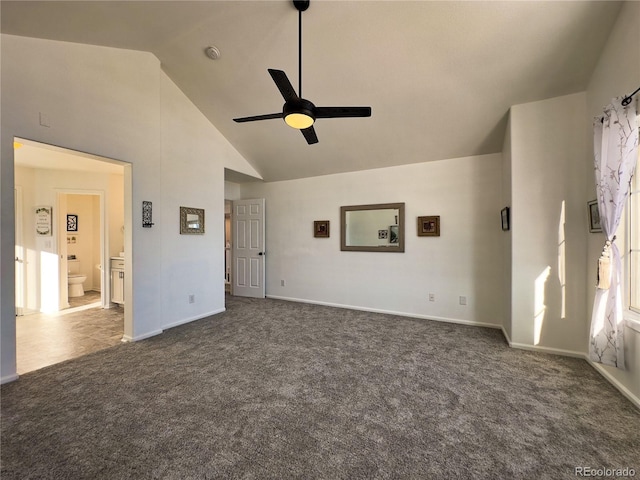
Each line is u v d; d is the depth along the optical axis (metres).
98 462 1.48
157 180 3.45
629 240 2.18
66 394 2.12
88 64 2.77
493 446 1.61
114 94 2.98
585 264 2.76
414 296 4.25
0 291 2.23
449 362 2.70
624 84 2.11
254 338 3.33
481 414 1.90
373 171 4.55
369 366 2.62
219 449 1.58
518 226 3.01
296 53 2.86
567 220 2.82
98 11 2.30
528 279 2.98
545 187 2.91
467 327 3.77
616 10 2.13
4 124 2.24
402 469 1.45
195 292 4.05
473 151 3.80
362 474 1.42
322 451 1.57
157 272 3.46
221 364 2.64
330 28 2.57
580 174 2.77
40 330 3.60
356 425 1.79
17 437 1.66
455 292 3.99
